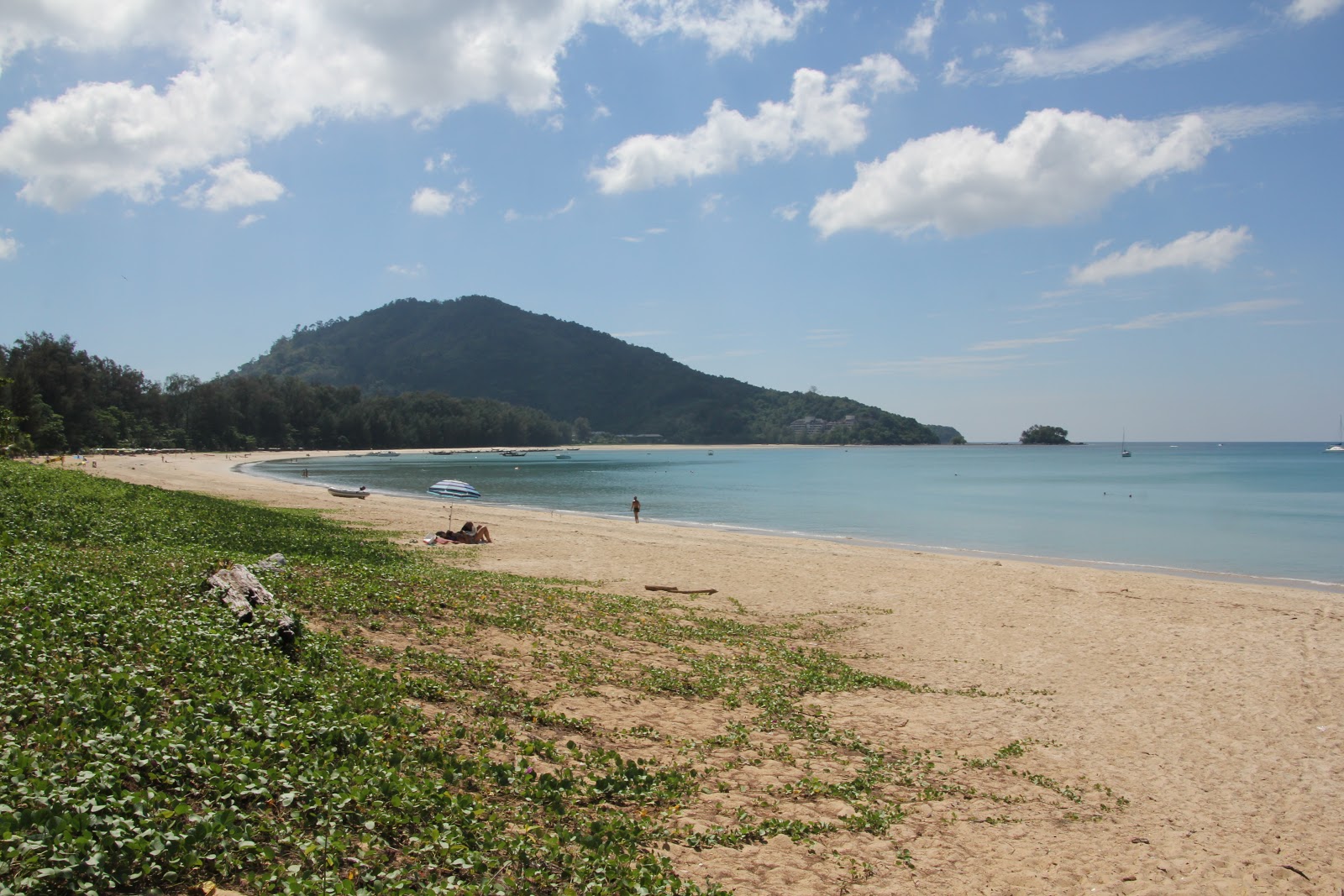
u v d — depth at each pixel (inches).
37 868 186.7
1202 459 7362.2
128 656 342.0
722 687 544.4
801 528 1882.4
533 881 248.7
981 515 2217.0
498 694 450.0
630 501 2630.4
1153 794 417.1
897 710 536.7
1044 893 310.3
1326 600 973.2
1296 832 378.3
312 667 414.9
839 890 293.6
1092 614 880.9
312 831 245.4
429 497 2620.6
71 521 780.0
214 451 6215.6
